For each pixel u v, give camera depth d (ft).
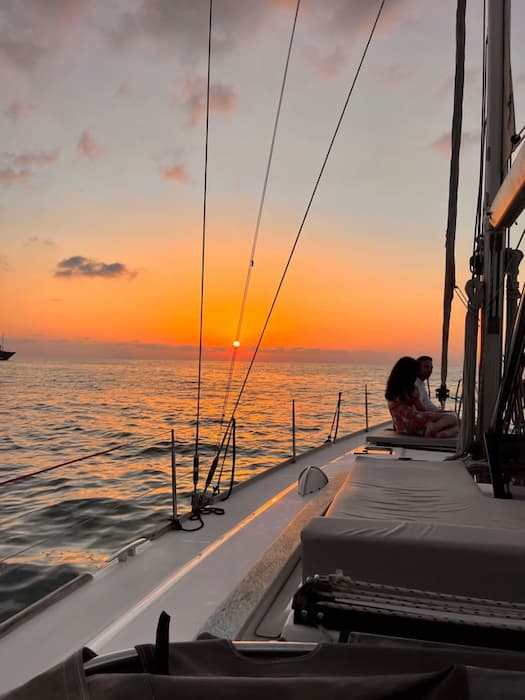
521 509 8.44
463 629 5.33
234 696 3.22
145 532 19.26
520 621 5.29
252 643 3.98
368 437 17.89
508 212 10.31
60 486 28.14
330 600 5.71
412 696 3.30
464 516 8.03
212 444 46.80
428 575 6.21
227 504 13.16
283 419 74.79
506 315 14.74
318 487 13.52
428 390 27.07
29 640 7.14
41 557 16.30
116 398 118.93
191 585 8.58
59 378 246.06
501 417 10.63
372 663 3.84
